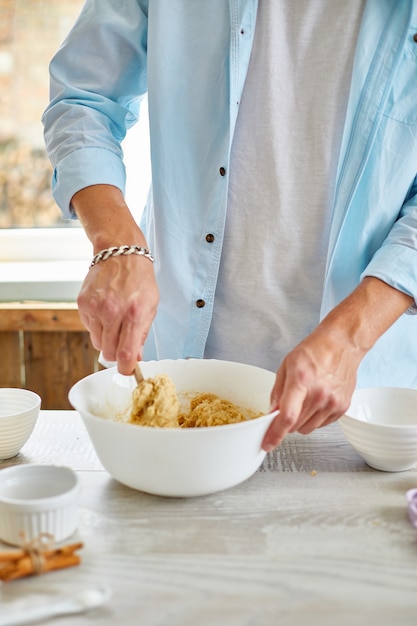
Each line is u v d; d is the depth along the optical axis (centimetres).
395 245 109
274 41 116
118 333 96
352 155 115
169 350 132
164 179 125
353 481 96
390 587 72
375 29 113
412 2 111
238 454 87
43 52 205
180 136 123
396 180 116
